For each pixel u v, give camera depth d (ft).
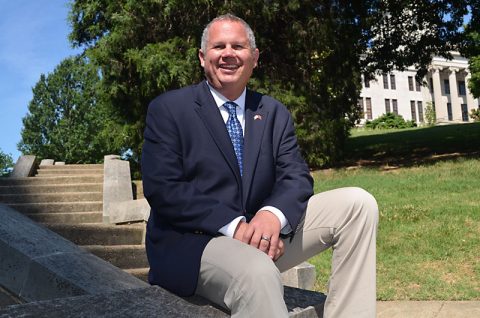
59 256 11.36
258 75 51.57
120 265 17.81
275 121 9.14
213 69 8.69
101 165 46.80
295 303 8.91
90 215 26.32
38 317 6.39
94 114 155.12
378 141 76.95
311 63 55.31
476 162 41.50
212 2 47.85
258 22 51.13
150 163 7.98
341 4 57.77
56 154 155.22
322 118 52.70
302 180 8.48
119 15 46.93
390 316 14.94
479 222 23.25
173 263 7.52
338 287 7.84
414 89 219.41
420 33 68.28
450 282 17.39
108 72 48.78
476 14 62.18
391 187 33.88
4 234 11.89
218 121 8.39
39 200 30.19
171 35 49.70
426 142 66.54
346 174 44.34
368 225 7.75
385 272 18.72
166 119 8.21
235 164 8.27
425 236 21.98
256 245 7.47
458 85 232.73
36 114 159.22
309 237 8.17
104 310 6.85
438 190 31.17
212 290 7.28
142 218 23.04
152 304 7.17
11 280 11.15
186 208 7.55
